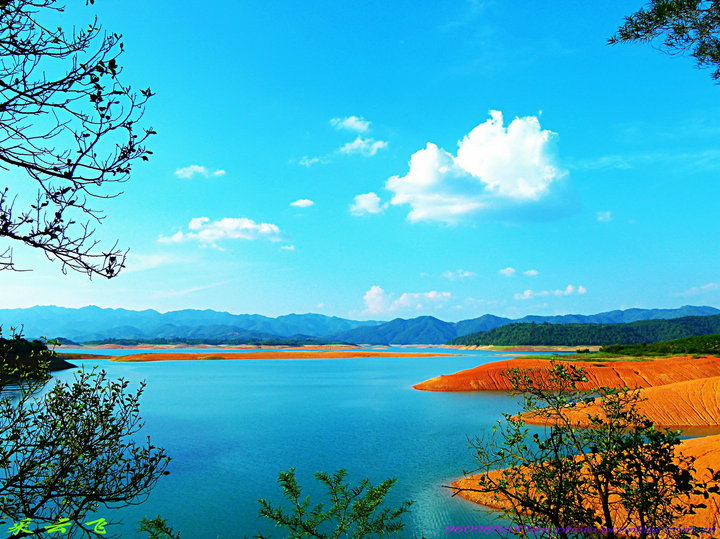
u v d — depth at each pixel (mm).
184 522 20828
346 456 33219
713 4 9484
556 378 7438
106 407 6258
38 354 6070
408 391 78250
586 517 6918
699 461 18578
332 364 176000
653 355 104125
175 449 35281
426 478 27297
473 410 55531
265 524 20391
